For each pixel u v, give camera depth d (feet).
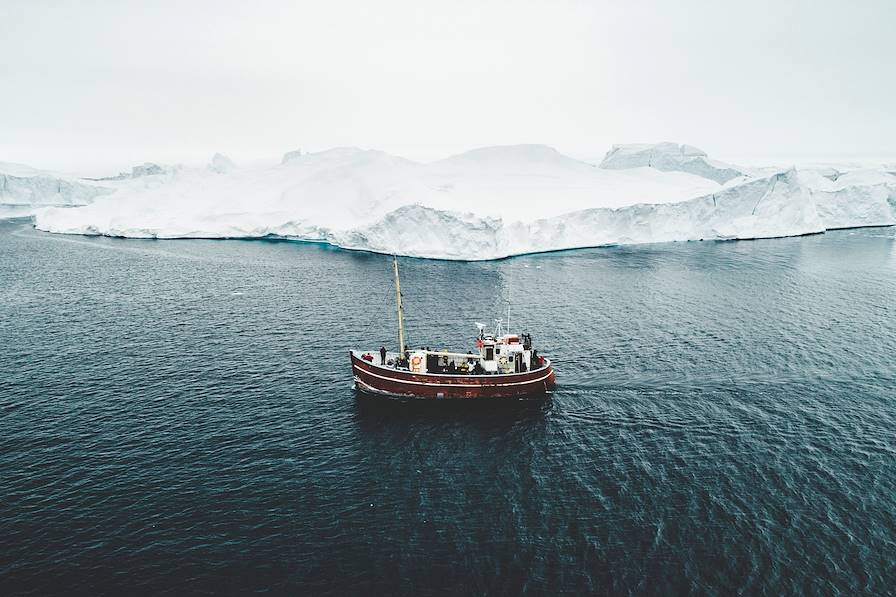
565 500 134.10
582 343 234.79
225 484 140.05
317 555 117.08
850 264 397.80
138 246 517.96
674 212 531.91
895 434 160.15
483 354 190.39
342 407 181.57
